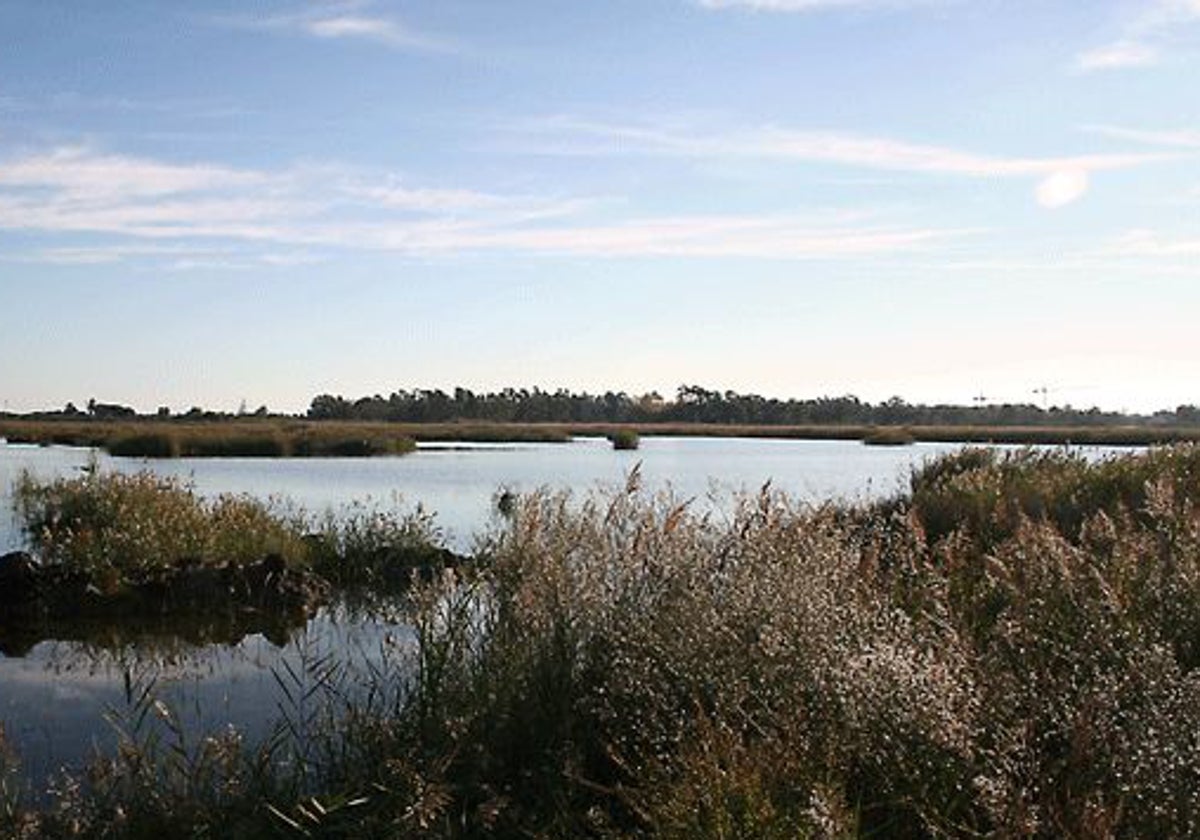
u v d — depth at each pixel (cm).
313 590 1559
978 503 1357
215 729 853
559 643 690
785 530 740
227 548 1692
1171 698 512
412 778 598
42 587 1482
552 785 598
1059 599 670
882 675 545
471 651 738
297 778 654
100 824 623
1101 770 497
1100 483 1425
